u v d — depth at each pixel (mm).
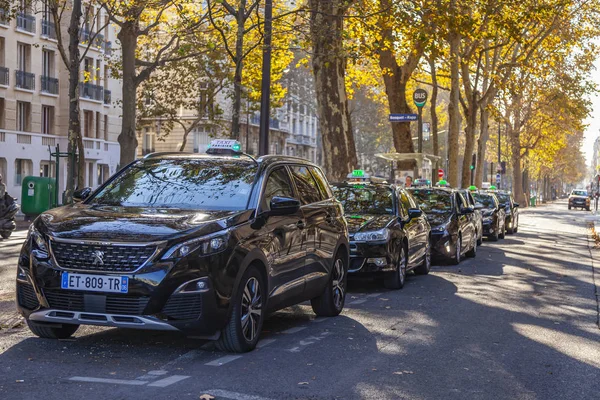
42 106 52281
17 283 7676
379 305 11930
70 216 7836
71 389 6293
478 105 44688
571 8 43719
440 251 18641
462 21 24609
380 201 15141
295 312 11000
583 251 24969
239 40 20344
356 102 83000
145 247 7238
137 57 43531
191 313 7297
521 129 81938
